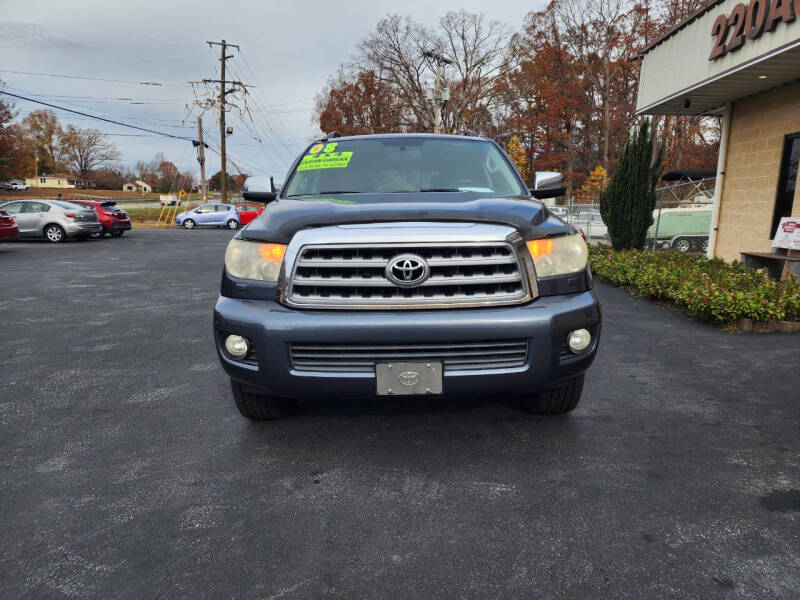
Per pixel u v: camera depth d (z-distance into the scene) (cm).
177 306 725
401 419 327
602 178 4388
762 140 953
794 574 189
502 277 251
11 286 899
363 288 250
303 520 224
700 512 228
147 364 455
